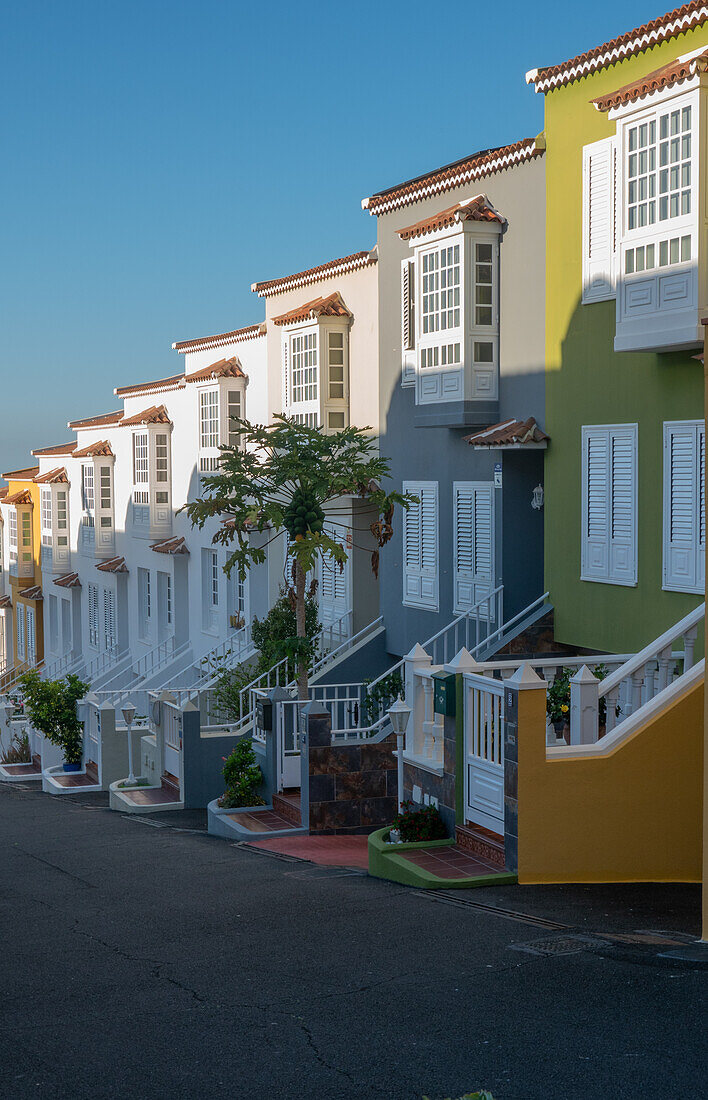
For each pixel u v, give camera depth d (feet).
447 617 66.44
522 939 30.50
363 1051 22.94
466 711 41.50
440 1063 22.06
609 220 52.26
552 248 56.49
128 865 48.32
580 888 36.45
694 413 47.32
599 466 53.26
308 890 39.47
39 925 37.06
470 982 26.91
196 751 68.44
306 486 64.85
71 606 147.02
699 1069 21.17
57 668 149.48
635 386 50.75
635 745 37.24
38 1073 22.81
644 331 46.29
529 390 58.80
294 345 82.84
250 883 41.81
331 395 79.77
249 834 53.42
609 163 52.19
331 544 62.64
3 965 31.58
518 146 57.98
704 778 30.48
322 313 78.74
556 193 56.08
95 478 131.75
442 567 66.95
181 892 41.01
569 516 55.57
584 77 53.78
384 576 73.87
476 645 59.67
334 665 72.74
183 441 111.14
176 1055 23.40
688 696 37.50
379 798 54.54
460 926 32.30
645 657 39.04
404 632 71.51
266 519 64.54
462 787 41.81
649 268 46.01
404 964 28.86
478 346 61.36
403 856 40.45
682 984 25.96
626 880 37.27
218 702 78.74
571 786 36.99
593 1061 21.71
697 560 47.21
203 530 105.50
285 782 58.90
